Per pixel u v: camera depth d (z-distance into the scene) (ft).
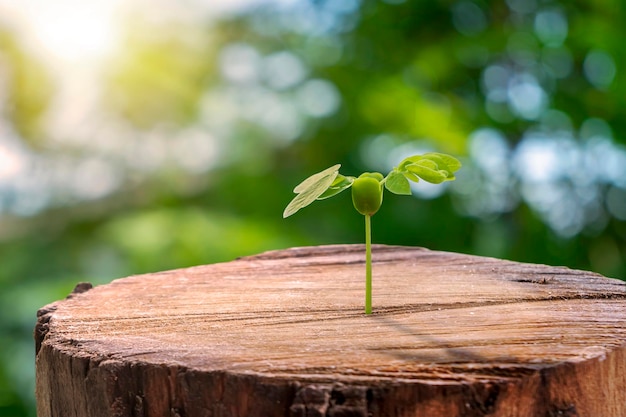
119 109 6.73
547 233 5.69
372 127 6.39
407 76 6.19
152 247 5.78
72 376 2.24
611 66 5.58
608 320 2.33
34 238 6.79
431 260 2.93
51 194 6.89
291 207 2.33
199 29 6.77
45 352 2.32
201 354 2.17
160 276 2.81
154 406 2.14
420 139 6.10
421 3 6.14
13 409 5.16
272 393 2.06
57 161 6.84
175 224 5.95
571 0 5.88
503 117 5.78
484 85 6.15
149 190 6.97
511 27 5.88
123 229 6.05
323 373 2.07
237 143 6.66
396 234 5.81
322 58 6.59
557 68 5.80
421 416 2.03
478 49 5.80
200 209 6.63
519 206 5.86
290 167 6.68
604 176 5.66
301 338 2.25
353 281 2.70
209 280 2.75
